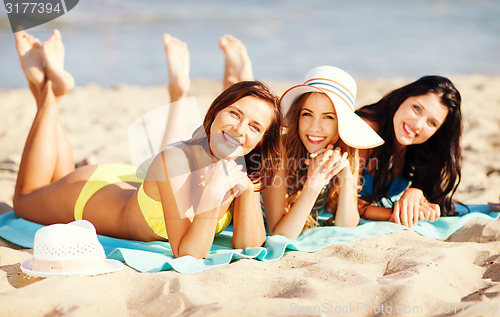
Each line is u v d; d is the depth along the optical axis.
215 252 3.11
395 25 18.61
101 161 5.42
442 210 3.96
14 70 10.54
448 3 24.09
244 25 18.22
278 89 9.05
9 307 2.18
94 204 3.47
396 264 2.87
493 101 8.23
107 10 18.94
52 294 2.36
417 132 3.63
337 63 12.27
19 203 3.77
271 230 3.46
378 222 3.61
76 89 9.16
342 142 3.37
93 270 2.63
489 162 5.36
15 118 7.24
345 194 3.50
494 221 3.60
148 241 3.37
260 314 2.18
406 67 11.91
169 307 2.31
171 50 4.53
